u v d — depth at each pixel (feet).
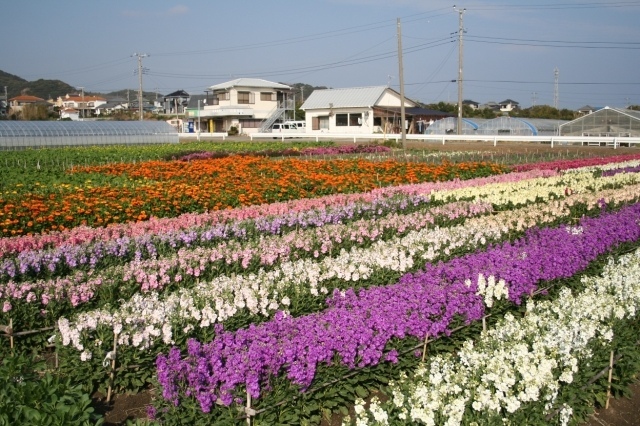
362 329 24.30
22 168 90.43
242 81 277.23
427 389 19.86
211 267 36.55
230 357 21.53
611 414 25.04
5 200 54.13
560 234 42.47
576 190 67.46
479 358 22.04
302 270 33.32
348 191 69.87
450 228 44.16
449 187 69.82
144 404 24.54
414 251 38.17
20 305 29.30
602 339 26.07
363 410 19.33
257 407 21.12
